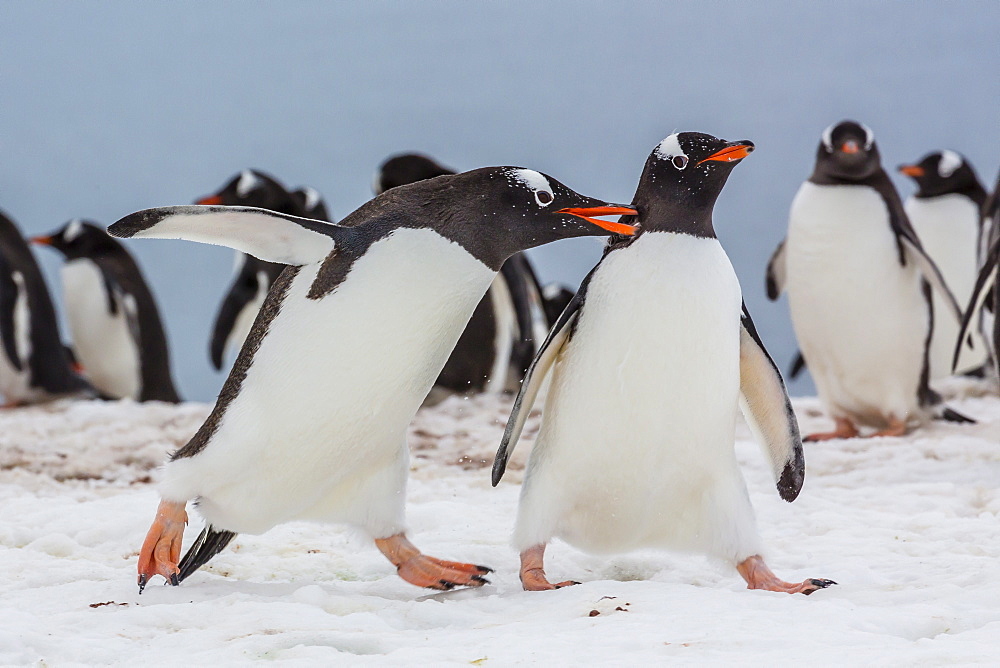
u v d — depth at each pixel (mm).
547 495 7039
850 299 13406
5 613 6070
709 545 7066
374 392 6840
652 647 5312
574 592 6527
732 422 6949
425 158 17375
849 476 11266
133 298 23953
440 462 12547
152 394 24109
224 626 5875
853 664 4977
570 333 7020
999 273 12664
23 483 11414
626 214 6930
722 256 6898
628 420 6773
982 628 5543
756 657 5094
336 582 7523
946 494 10102
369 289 6723
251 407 6852
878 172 13453
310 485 7059
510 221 6941
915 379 13703
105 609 6293
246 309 22219
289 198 22094
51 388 21656
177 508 7027
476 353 17172
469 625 6129
